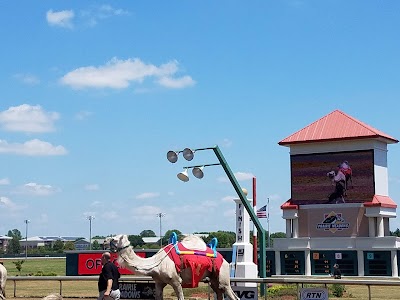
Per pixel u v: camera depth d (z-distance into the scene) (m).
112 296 17.44
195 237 19.83
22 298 29.70
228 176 24.09
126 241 18.84
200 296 32.19
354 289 41.56
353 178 64.25
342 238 63.31
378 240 61.78
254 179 29.03
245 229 26.86
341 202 64.44
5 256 186.38
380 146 65.50
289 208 66.00
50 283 46.47
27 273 68.00
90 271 52.06
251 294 21.36
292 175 66.81
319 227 65.00
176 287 18.83
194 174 23.83
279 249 65.50
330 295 34.88
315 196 65.62
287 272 64.94
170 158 23.67
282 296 31.97
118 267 18.78
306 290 20.72
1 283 22.50
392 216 64.81
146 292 22.11
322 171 65.56
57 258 160.62
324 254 63.88
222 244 106.75
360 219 63.50
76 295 33.09
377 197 63.34
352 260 62.66
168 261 18.77
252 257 26.91
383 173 65.81
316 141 65.31
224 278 19.67
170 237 19.45
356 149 64.31
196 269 18.97
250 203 26.02
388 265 61.12
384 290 40.94
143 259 18.89
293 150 67.00
